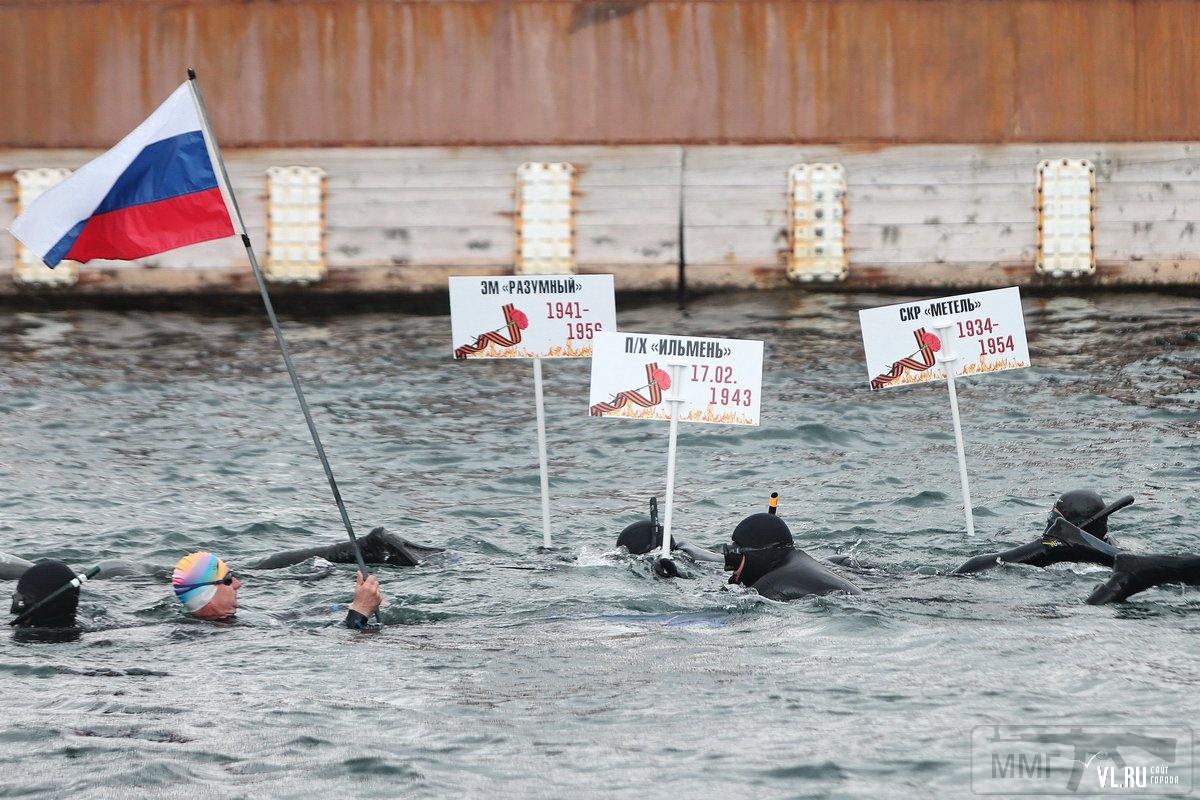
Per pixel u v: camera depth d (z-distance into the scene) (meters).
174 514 47.31
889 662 28.67
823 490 51.00
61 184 36.75
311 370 75.19
